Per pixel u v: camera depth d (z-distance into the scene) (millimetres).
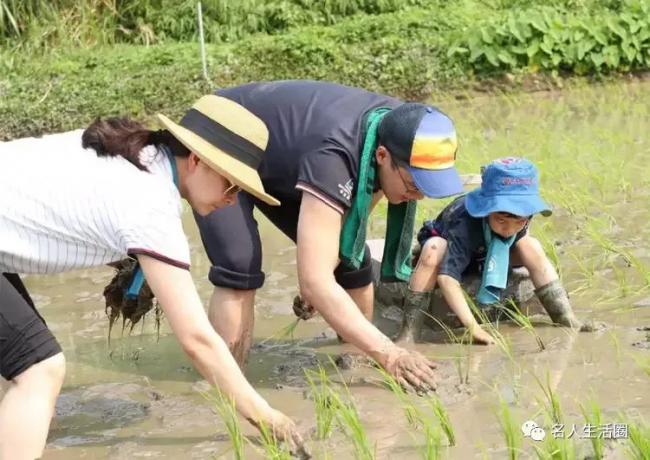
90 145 3832
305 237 4543
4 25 13430
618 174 8031
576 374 4762
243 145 3789
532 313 5672
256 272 4848
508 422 3996
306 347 5457
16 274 4152
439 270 5422
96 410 4758
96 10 13969
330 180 4531
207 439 4359
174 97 11711
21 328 3717
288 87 4875
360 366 5137
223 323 4863
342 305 4535
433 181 4449
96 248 3781
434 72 12578
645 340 5105
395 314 5867
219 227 4777
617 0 13852
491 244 5348
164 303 3809
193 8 14148
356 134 4598
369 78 12516
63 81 11898
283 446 4000
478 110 11664
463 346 5289
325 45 12695
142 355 5453
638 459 3803
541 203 5230
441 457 4020
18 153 3832
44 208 3742
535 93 12445
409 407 4371
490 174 5293
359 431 4031
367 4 14734
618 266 6156
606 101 11664
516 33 12656
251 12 14258
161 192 3781
